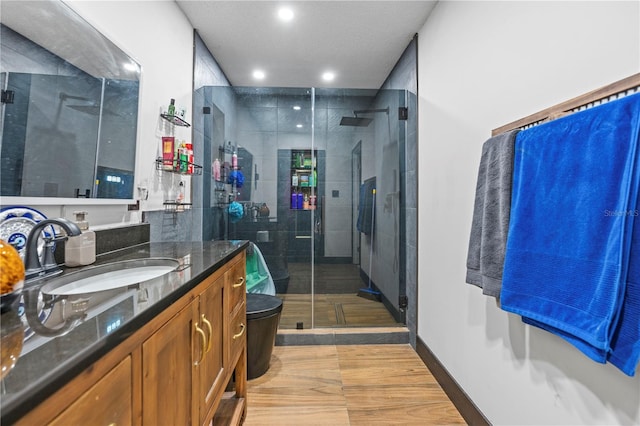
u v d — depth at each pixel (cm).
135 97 132
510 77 111
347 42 221
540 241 84
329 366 187
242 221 260
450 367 159
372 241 256
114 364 49
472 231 116
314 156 261
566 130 78
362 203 260
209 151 234
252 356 171
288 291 257
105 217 120
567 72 86
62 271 88
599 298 67
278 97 261
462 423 139
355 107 260
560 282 77
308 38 216
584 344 71
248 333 169
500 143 102
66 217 100
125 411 52
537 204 85
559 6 89
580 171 73
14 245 80
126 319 52
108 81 115
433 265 183
